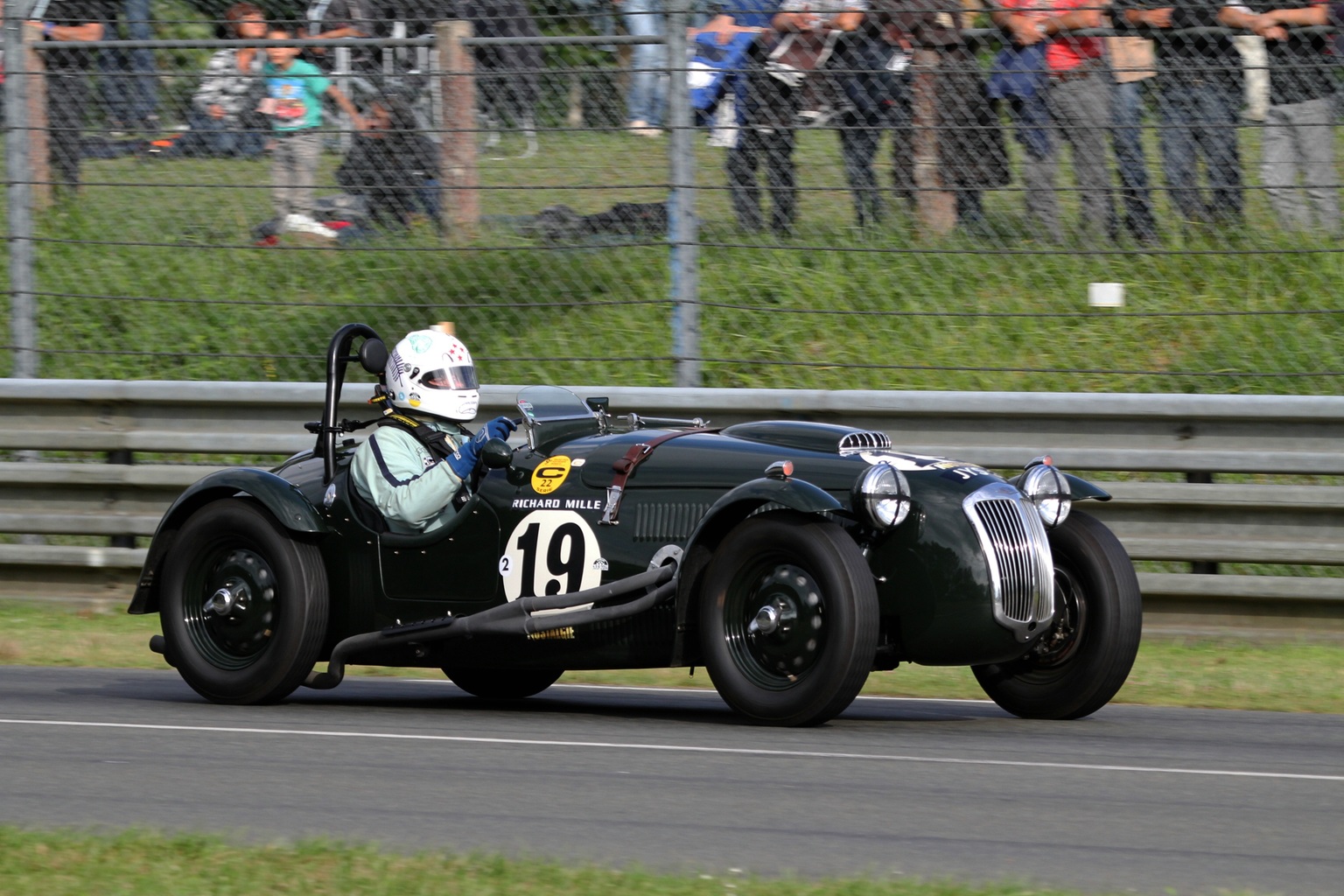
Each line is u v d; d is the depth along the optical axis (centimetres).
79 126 3572
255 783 1764
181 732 2117
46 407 3469
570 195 3416
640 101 3312
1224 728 2267
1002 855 1463
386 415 2456
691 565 2155
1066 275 3503
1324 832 1575
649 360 3303
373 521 2403
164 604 2466
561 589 2261
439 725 2200
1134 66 3212
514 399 3275
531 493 2309
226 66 3494
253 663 2386
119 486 3409
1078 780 1806
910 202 3347
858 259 3609
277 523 2392
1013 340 3481
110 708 2367
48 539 3562
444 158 3431
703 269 3675
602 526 2252
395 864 1365
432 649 2350
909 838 1522
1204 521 3019
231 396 3381
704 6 3278
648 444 2300
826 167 3328
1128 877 1391
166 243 3512
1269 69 3147
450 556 2345
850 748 1991
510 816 1603
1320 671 2752
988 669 2388
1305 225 3297
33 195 3572
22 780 1781
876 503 2108
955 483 2183
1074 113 3244
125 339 3809
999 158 3288
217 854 1400
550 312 3662
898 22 3234
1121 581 2286
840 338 3553
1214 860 1455
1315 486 2961
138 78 3534
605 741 2038
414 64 3397
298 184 3509
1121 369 3394
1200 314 3200
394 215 3503
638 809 1634
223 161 3534
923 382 3459
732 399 3189
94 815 1614
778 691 2100
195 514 2450
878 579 2173
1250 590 2970
